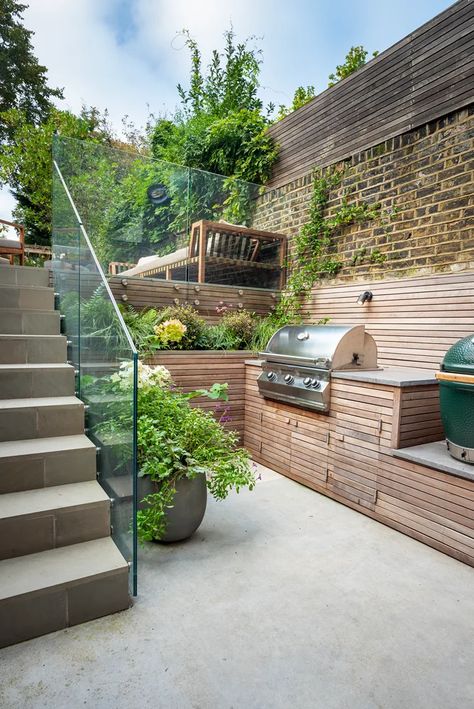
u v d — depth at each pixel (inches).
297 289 198.5
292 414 146.7
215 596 80.0
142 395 109.2
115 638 68.1
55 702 55.9
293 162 207.3
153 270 187.3
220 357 167.0
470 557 93.4
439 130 142.0
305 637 69.5
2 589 66.7
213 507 122.8
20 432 98.9
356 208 170.9
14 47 651.5
